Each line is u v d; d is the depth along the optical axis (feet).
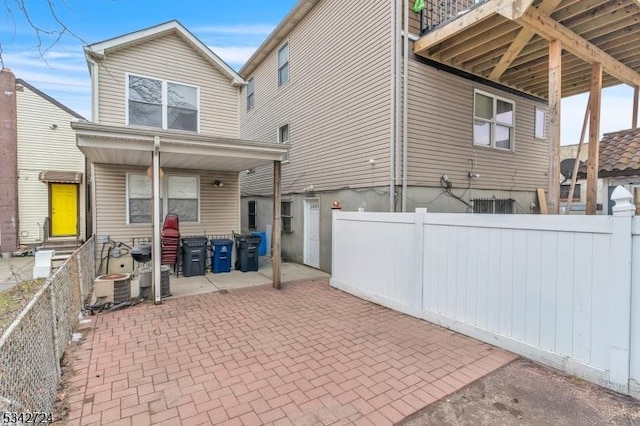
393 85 21.02
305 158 31.17
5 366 6.17
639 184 16.42
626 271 9.32
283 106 35.01
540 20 15.26
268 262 32.42
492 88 26.37
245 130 45.01
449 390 9.70
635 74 20.89
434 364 11.28
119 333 13.97
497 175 27.14
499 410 8.73
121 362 11.39
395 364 11.28
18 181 38.93
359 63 24.07
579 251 10.40
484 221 13.12
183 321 15.46
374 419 8.40
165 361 11.47
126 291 17.85
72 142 41.68
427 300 15.56
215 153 19.92
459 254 14.14
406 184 21.57
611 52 18.79
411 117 21.83
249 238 27.04
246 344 12.91
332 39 27.02
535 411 8.66
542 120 30.66
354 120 24.71
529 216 11.67
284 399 9.25
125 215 25.95
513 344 12.09
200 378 10.35
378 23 22.22
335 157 26.89
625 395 9.31
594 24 15.98
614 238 9.57
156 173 17.94
